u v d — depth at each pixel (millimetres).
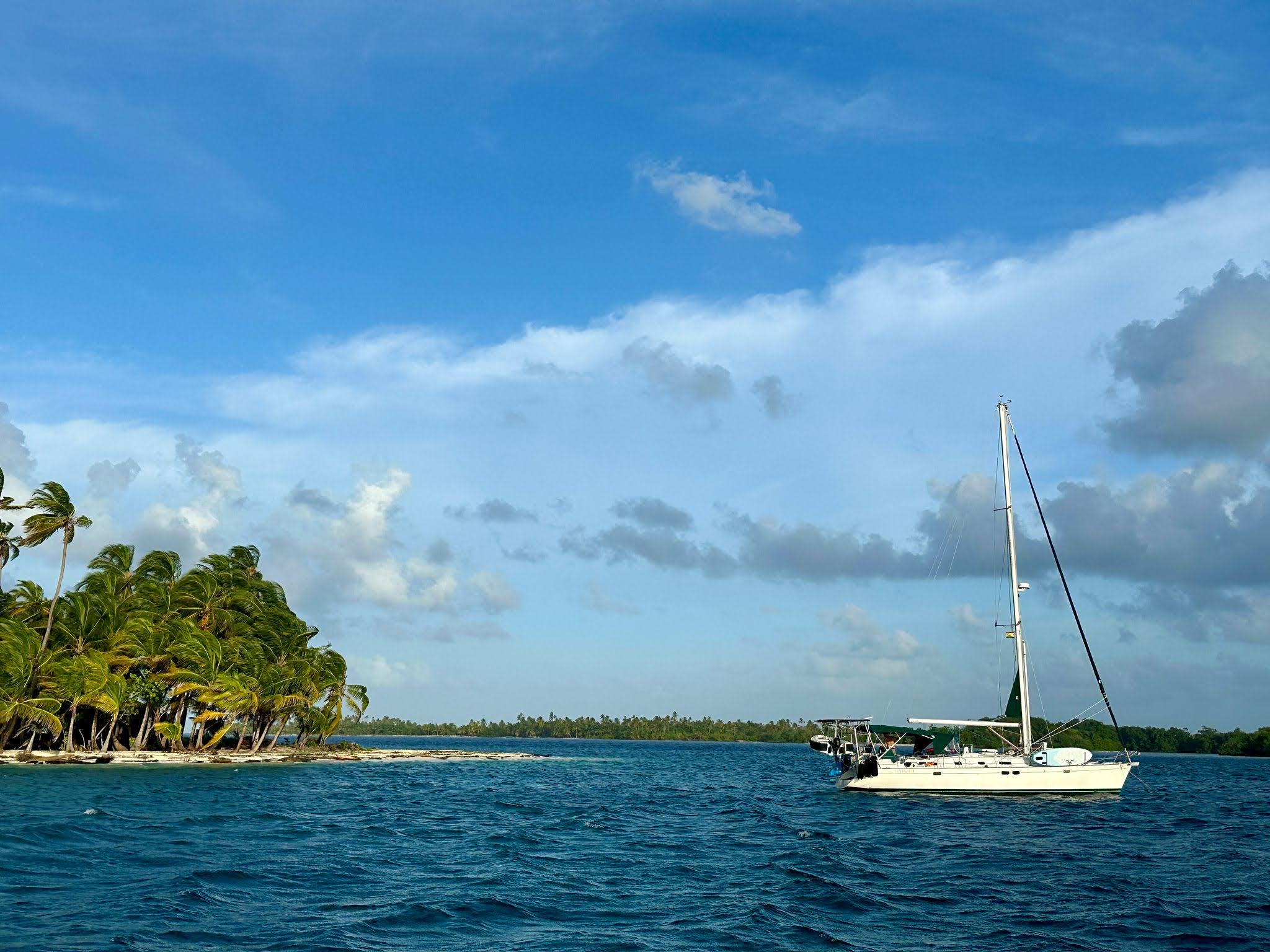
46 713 72188
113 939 18562
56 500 74312
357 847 33219
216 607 90625
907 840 38031
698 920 22391
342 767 91375
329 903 22938
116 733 84375
